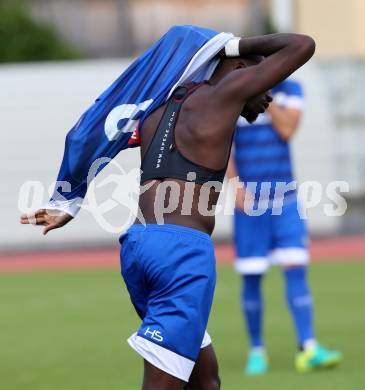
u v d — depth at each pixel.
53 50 74.44
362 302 34.59
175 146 14.83
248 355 26.53
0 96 53.25
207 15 124.75
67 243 54.06
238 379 23.41
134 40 121.75
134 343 14.34
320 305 34.19
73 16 119.69
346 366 24.62
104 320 32.47
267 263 24.62
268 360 25.86
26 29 74.12
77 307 35.28
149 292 14.75
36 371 24.88
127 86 15.48
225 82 14.70
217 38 15.13
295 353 26.67
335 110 67.69
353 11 82.62
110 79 53.22
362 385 22.31
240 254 24.64
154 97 15.30
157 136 15.07
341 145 67.69
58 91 53.16
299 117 24.36
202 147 14.64
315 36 83.38
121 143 15.59
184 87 15.22
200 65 15.15
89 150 15.50
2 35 73.75
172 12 123.75
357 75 67.56
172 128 14.95
